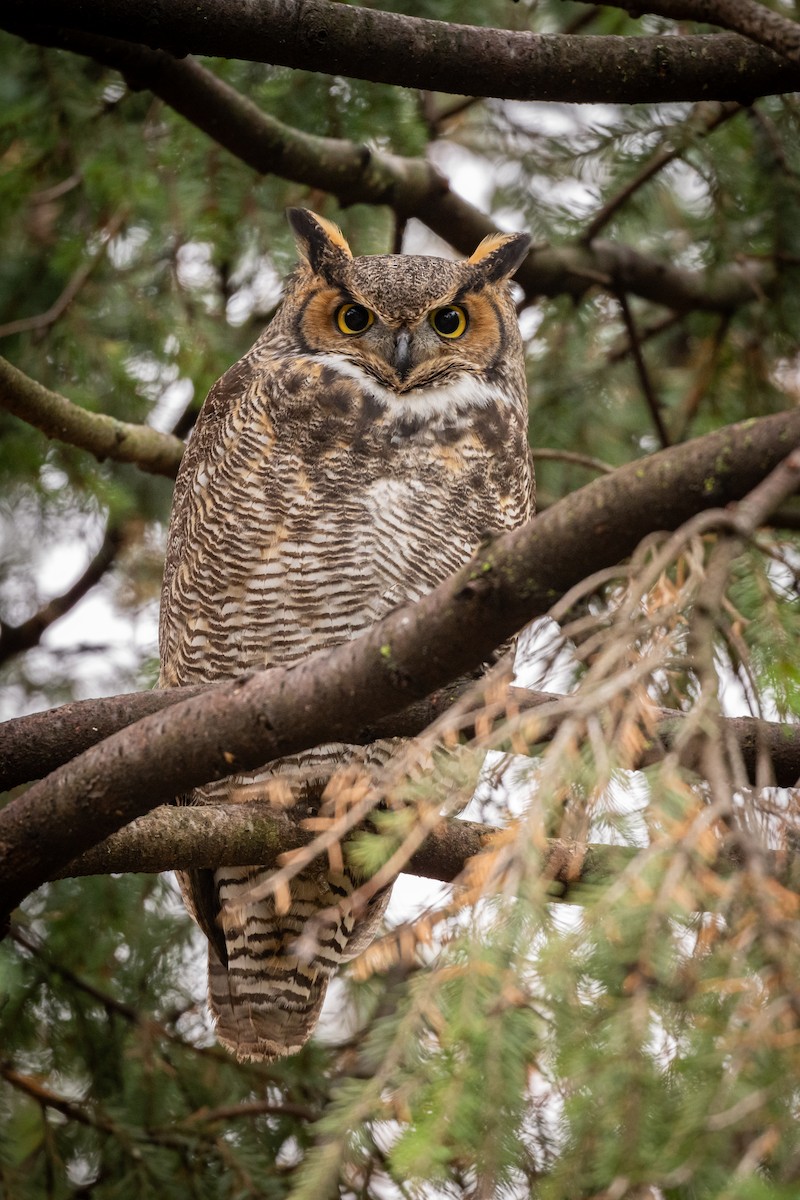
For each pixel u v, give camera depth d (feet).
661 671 17.51
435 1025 15.40
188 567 33.99
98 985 37.14
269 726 22.06
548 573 19.71
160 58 33.68
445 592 20.40
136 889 38.09
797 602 21.72
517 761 17.43
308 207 40.78
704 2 26.27
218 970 33.81
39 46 35.14
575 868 16.20
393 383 34.47
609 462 41.70
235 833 26.86
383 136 38.24
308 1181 14.88
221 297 43.57
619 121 38.75
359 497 33.14
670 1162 13.92
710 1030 14.61
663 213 45.01
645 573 17.03
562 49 28.45
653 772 15.96
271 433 33.32
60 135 37.40
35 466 40.75
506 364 36.29
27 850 23.07
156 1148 34.24
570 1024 14.93
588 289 41.16
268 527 33.12
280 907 16.92
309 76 37.27
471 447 34.09
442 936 15.87
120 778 22.68
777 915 14.65
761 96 29.32
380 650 21.11
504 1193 14.88
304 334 35.70
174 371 41.29
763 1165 14.23
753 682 17.16
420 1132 14.85
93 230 40.52
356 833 28.71
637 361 39.50
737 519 17.20
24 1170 34.12
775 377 40.27
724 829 15.78
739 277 40.63
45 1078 35.78
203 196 38.42
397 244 40.98
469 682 26.63
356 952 33.24
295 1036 33.63
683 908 14.78
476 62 28.25
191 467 35.12
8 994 32.17
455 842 26.50
